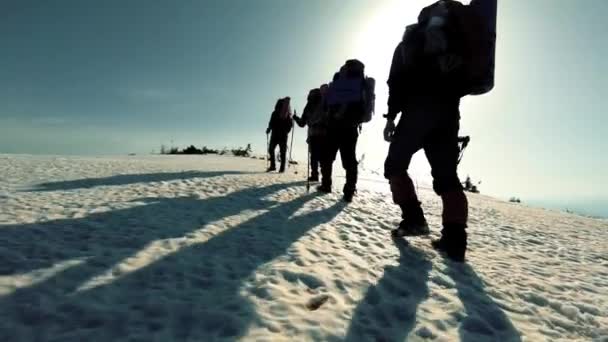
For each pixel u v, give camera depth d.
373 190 8.78
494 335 1.81
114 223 3.00
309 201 5.29
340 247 3.00
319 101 7.85
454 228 2.96
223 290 1.93
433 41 2.69
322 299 1.94
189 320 1.63
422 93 2.87
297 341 1.53
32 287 1.76
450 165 2.96
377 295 2.10
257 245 2.76
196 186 5.77
